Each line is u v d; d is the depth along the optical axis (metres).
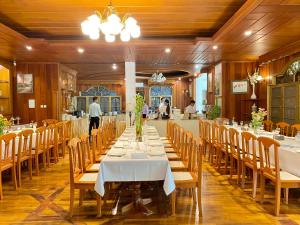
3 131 5.66
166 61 9.69
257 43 6.85
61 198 4.44
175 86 17.25
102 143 5.74
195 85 14.80
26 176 5.75
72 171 3.68
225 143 5.80
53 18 5.45
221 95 9.66
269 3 4.16
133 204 4.01
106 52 7.77
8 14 5.22
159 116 11.16
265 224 3.47
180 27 6.11
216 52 7.99
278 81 7.82
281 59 7.64
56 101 9.64
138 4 4.71
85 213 3.85
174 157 4.98
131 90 9.60
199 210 3.72
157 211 3.90
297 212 3.84
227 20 5.63
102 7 4.84
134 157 3.71
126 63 9.63
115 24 3.85
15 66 9.58
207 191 4.73
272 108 7.76
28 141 5.63
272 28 5.51
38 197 4.49
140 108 4.98
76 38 6.89
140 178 3.60
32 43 6.57
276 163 3.67
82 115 11.64
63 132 7.54
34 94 9.64
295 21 5.05
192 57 8.85
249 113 9.63
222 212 3.85
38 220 3.63
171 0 4.55
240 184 5.11
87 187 3.69
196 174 3.93
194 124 9.63
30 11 5.04
